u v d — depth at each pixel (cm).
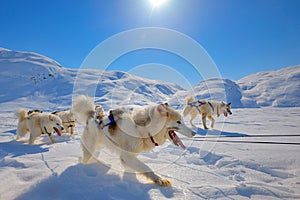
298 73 10838
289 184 248
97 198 195
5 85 7375
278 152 381
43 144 510
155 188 228
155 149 440
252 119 1148
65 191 205
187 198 206
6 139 611
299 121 1016
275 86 10231
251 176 276
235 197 209
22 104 4700
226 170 299
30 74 9431
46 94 6069
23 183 233
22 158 352
